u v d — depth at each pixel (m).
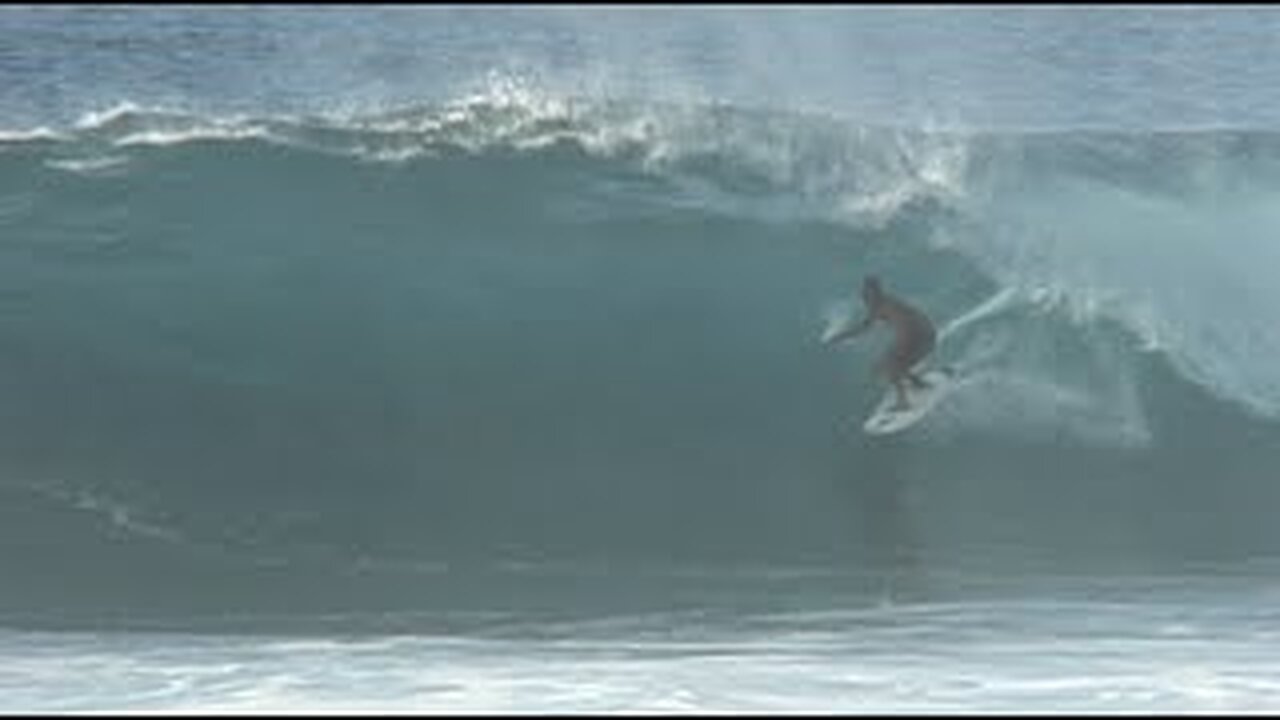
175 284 63.31
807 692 43.12
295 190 66.00
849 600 53.06
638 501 60.12
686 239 65.88
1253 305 65.31
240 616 51.53
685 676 44.56
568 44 145.38
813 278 65.25
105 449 58.97
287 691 43.28
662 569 56.69
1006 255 65.38
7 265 63.31
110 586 54.19
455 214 66.06
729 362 63.41
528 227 66.00
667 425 61.94
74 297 62.66
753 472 61.03
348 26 168.00
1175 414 62.59
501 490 59.88
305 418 60.78
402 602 53.00
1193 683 43.94
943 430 61.66
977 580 55.38
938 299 64.81
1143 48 137.50
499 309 64.00
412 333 63.22
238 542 57.00
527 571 56.22
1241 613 51.03
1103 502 61.03
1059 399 62.44
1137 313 64.06
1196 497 61.31
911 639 48.31
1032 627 49.50
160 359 61.41
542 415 61.97
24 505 57.22
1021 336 63.53
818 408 62.34
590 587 54.59
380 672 45.06
